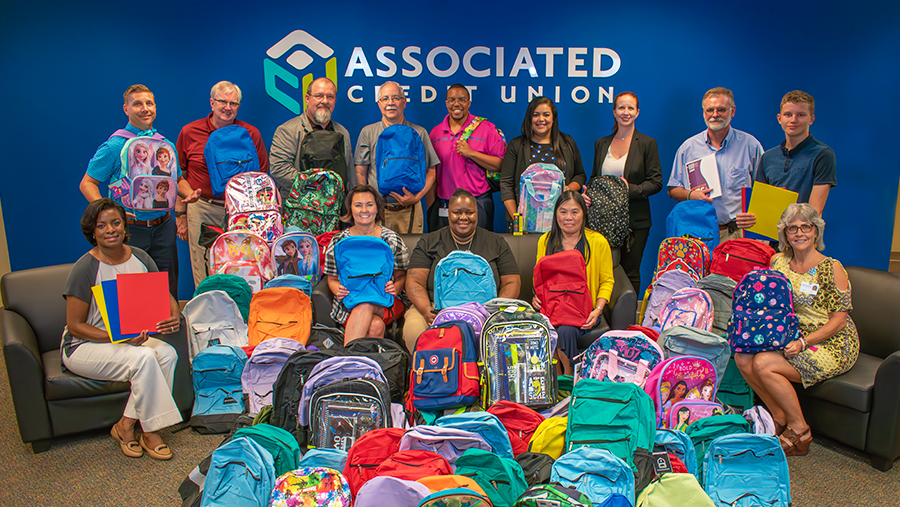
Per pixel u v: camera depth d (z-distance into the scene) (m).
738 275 3.38
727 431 2.52
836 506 2.49
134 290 2.88
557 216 3.42
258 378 2.97
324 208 3.88
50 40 4.71
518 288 3.45
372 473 2.23
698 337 2.87
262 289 3.42
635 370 2.81
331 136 3.98
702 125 5.09
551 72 4.98
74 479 2.70
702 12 4.91
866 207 5.15
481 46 4.92
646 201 4.27
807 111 3.78
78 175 4.90
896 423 2.67
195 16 4.77
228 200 3.75
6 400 3.56
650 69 4.99
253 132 4.26
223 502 2.22
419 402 2.67
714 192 3.98
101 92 4.80
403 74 4.95
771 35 4.95
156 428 2.85
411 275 3.45
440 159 4.36
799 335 2.84
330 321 3.38
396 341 3.43
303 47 4.87
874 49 4.93
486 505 1.92
